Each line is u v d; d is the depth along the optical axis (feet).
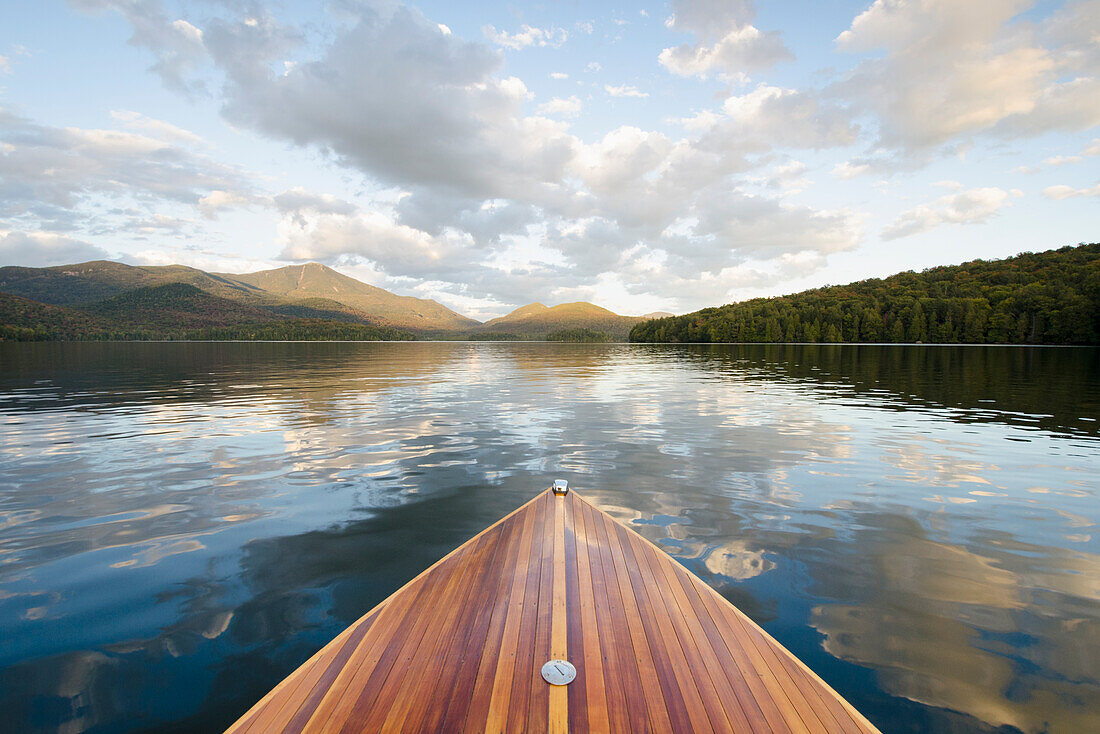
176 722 12.00
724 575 19.04
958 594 17.81
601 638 12.98
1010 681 13.39
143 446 39.91
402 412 57.57
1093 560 20.44
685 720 10.36
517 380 98.63
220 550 21.26
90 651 14.65
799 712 10.79
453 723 10.11
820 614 16.49
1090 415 54.85
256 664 14.08
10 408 59.62
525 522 19.98
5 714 12.19
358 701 10.82
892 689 13.06
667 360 174.40
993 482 30.81
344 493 28.60
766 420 52.26
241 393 76.13
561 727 9.98
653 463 35.12
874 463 35.14
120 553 20.94
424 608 14.38
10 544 21.72
